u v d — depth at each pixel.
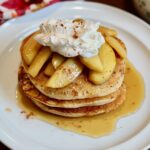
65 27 0.26
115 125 0.27
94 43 0.25
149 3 0.33
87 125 0.27
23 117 0.27
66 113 0.27
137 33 0.33
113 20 0.34
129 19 0.34
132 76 0.30
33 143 0.25
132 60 0.32
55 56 0.26
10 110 0.28
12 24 0.33
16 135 0.26
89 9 0.35
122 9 0.36
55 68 0.26
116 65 0.27
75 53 0.25
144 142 0.25
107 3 0.37
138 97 0.29
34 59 0.26
